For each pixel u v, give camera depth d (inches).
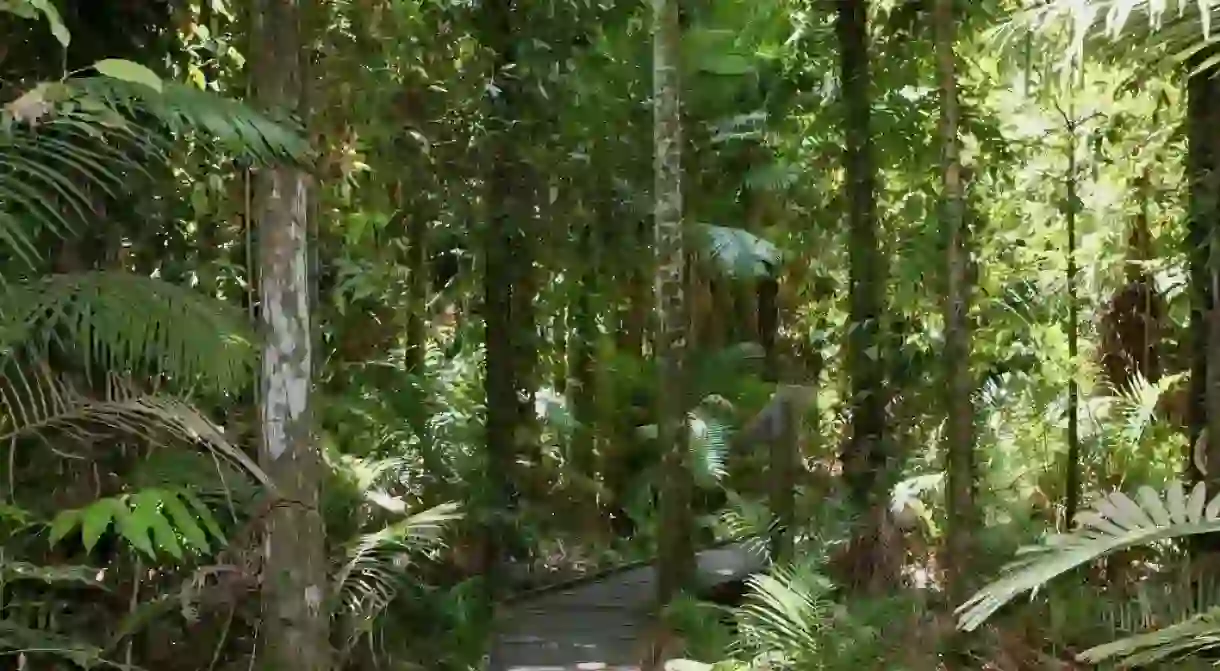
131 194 132.8
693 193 270.1
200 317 91.4
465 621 163.3
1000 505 210.2
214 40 150.6
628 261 250.1
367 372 204.2
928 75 214.1
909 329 225.6
